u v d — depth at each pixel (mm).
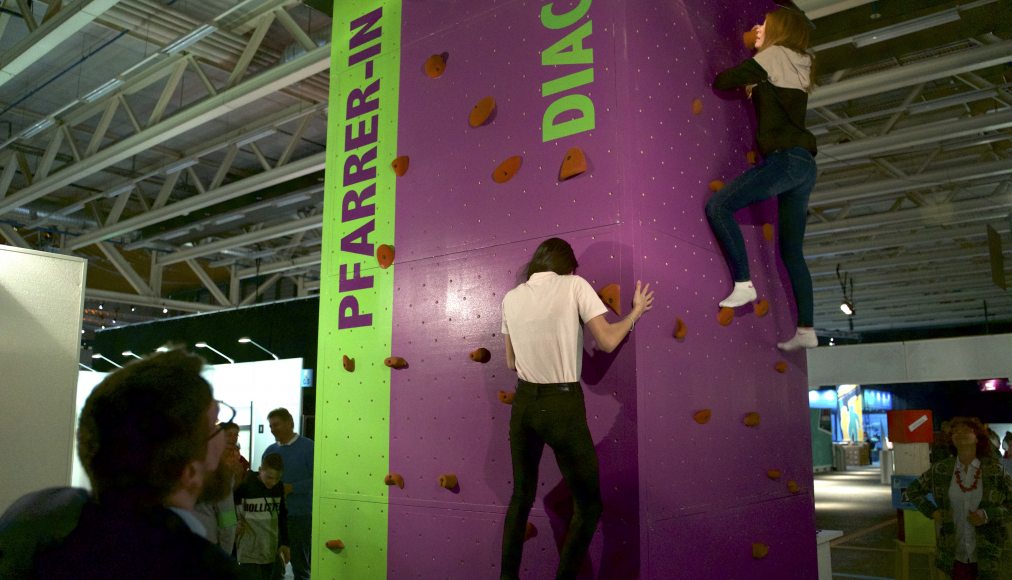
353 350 3990
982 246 17172
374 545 3701
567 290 2764
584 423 2684
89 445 1157
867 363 15820
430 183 3775
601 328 2713
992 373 14375
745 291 3463
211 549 1117
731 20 4047
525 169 3379
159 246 17172
